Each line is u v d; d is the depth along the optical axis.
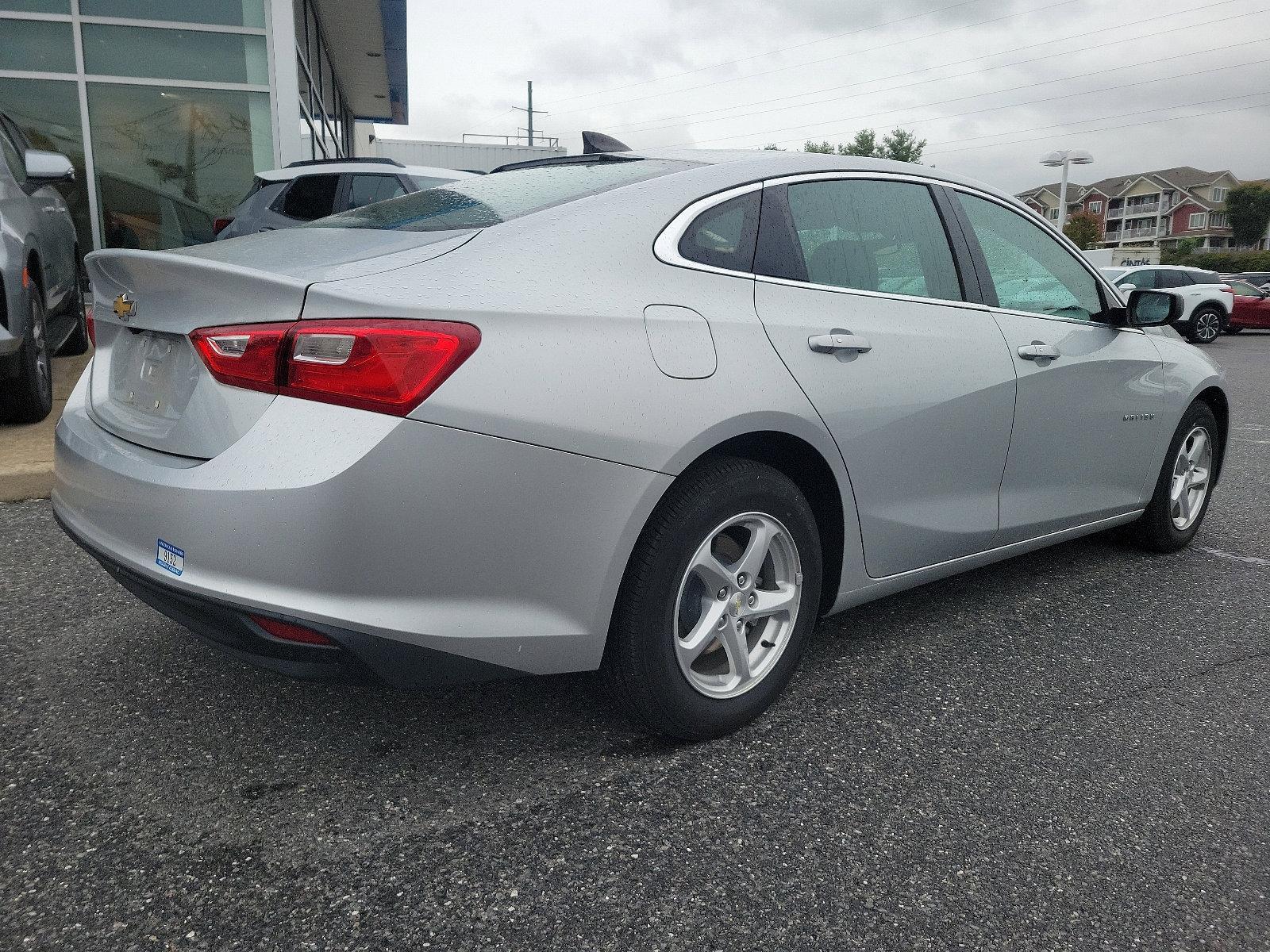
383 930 1.58
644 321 1.97
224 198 9.91
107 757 2.08
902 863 1.81
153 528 1.79
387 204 2.52
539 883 1.71
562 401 1.82
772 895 1.71
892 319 2.50
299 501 1.65
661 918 1.64
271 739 2.17
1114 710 2.48
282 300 1.74
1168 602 3.30
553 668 1.95
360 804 1.94
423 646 1.76
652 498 1.93
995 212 3.02
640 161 2.53
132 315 2.06
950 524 2.70
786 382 2.16
